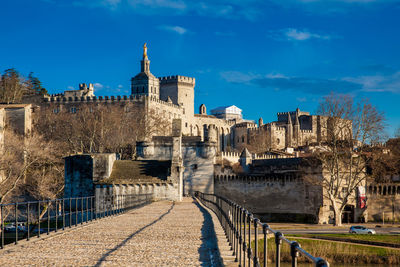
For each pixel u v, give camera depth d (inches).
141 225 1154.0
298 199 4328.3
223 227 1038.4
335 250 2413.9
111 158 3206.2
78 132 5017.2
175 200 3046.3
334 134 3636.8
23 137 4672.7
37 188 3218.5
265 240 437.7
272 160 4793.3
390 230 3245.6
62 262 623.2
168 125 6294.3
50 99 6446.9
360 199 4106.8
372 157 3882.9
